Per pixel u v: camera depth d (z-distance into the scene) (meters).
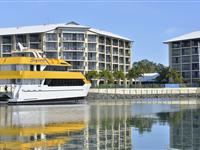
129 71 143.88
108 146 27.48
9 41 141.38
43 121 44.53
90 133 33.84
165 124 41.69
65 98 84.19
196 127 38.94
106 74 133.50
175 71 149.38
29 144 27.70
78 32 137.50
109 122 43.59
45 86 80.94
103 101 99.56
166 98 117.31
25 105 77.12
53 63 82.75
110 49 151.38
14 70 79.38
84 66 138.38
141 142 29.34
